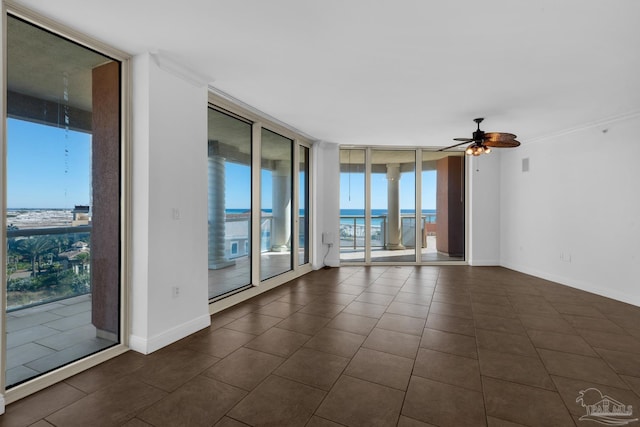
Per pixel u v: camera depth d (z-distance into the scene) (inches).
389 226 279.9
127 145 106.7
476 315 145.1
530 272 231.3
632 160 164.9
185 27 91.7
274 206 206.7
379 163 277.7
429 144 259.1
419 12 83.7
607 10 81.4
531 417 74.3
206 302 130.0
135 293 107.0
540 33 93.1
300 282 208.4
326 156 259.8
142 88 105.8
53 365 93.7
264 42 100.3
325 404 79.0
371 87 136.9
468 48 102.9
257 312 148.3
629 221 165.8
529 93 141.5
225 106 153.3
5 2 78.3
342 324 133.0
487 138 167.2
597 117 174.6
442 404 79.2
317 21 88.5
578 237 193.6
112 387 85.7
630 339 119.3
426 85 133.7
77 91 100.4
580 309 154.4
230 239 172.2
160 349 108.3
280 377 91.2
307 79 128.6
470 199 265.9
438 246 283.4
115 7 81.7
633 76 122.6
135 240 106.9
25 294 91.7
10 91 86.6
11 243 87.7
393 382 89.0
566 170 202.2
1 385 76.5
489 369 96.6
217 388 85.5
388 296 175.5
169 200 112.7
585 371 95.7
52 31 89.8
